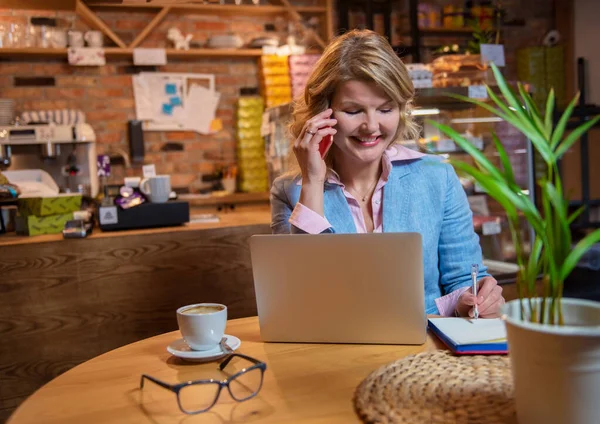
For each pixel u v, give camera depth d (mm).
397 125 1598
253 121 4707
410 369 1043
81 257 2650
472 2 5320
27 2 4133
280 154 3686
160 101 4711
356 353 1172
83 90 4566
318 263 1184
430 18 5172
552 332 726
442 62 3453
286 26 4977
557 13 5367
